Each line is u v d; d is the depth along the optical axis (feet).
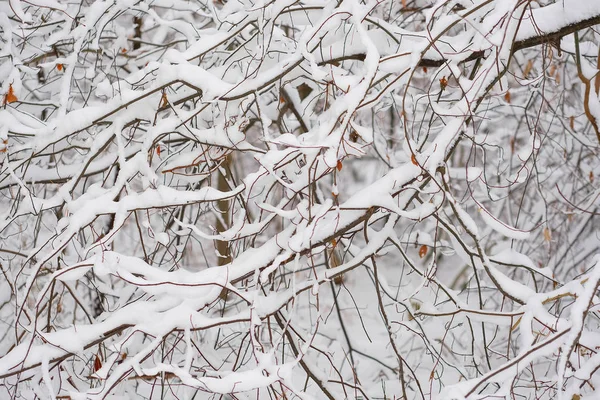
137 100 10.61
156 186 10.53
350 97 8.71
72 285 14.19
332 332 17.92
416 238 13.74
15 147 11.83
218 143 10.85
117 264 9.56
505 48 9.67
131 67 16.21
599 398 8.73
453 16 9.22
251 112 13.76
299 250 9.41
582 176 19.04
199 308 9.84
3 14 11.57
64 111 10.88
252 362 14.52
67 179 12.96
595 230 20.35
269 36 10.77
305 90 18.16
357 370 18.19
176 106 11.51
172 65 10.63
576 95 19.20
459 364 15.47
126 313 9.89
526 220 20.34
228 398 13.78
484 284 17.65
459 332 18.07
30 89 15.43
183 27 12.87
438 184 9.70
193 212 18.17
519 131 21.18
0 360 9.66
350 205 9.91
